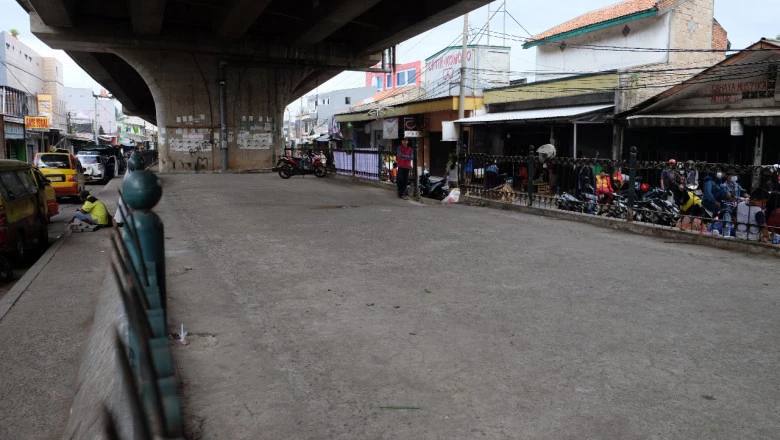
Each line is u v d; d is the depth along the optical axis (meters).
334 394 3.09
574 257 6.64
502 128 24.02
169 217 9.87
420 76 41.88
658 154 18.34
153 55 24.66
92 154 28.45
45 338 5.06
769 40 13.91
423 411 2.91
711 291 5.20
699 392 3.15
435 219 9.67
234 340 3.89
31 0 18.17
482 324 4.25
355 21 23.48
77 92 74.25
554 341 3.91
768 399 3.07
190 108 25.56
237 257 6.54
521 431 2.72
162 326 1.79
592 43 22.45
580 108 19.38
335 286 5.30
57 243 9.66
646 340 3.94
